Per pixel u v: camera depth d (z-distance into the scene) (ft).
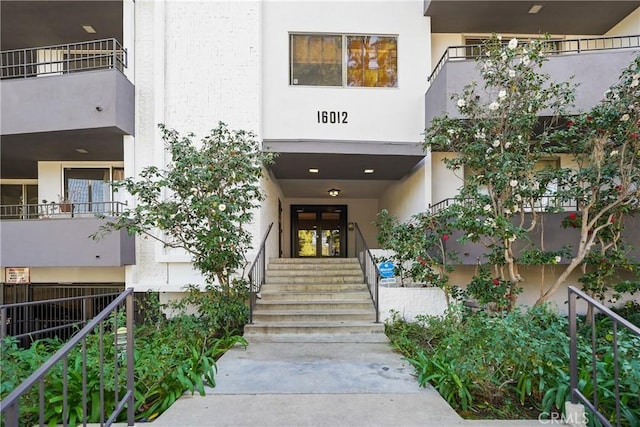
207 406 11.13
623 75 17.99
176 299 22.21
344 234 44.42
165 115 24.70
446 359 12.98
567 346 11.48
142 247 24.72
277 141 25.52
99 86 22.77
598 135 18.37
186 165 18.28
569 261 21.90
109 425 8.82
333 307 22.34
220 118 24.82
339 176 32.68
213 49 25.03
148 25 25.45
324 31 26.12
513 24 27.37
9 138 24.39
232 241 18.47
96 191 30.50
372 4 26.37
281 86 25.76
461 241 18.44
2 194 36.65
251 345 18.16
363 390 12.39
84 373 7.95
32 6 24.98
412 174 29.63
